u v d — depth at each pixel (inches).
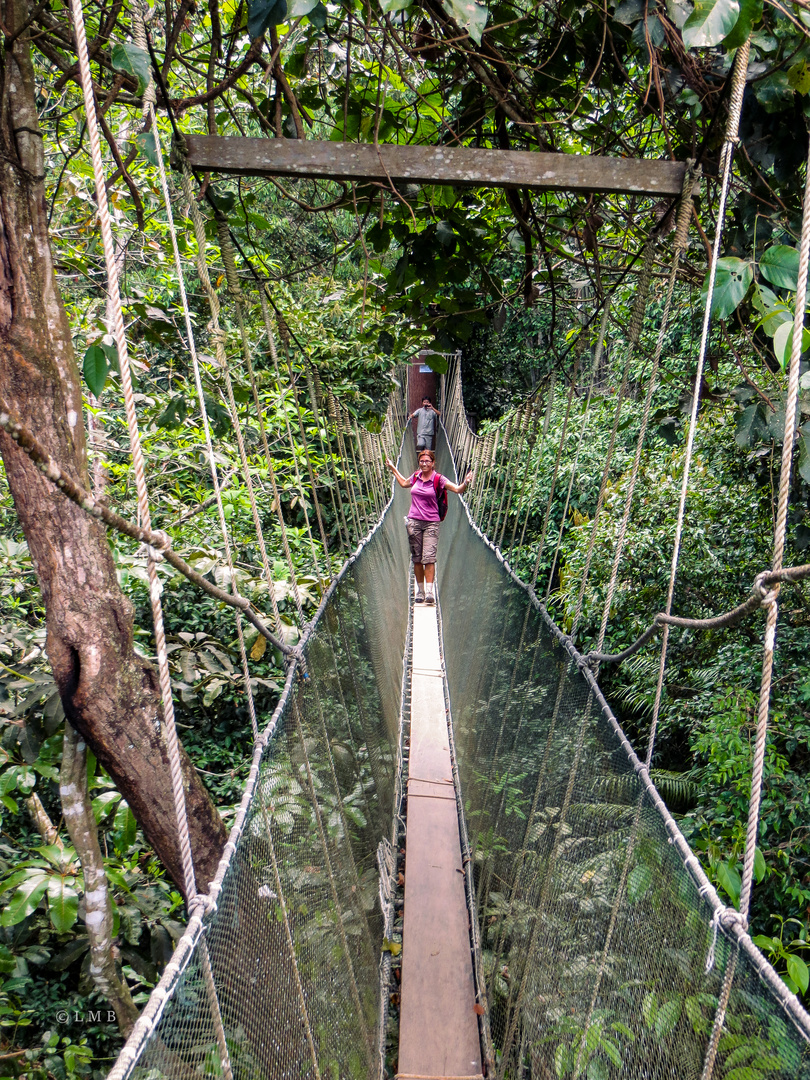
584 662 68.3
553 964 61.7
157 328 106.3
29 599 121.6
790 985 71.0
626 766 52.4
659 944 40.6
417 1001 100.7
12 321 56.4
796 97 64.5
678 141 86.0
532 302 102.8
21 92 55.7
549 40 84.6
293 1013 49.0
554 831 69.6
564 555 250.7
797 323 35.4
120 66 50.4
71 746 66.8
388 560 203.3
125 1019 68.4
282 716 58.3
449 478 396.8
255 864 46.1
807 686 134.2
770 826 127.4
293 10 54.2
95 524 60.3
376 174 61.1
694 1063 34.2
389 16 75.8
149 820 62.6
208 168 61.4
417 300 101.0
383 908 113.0
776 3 50.4
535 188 63.1
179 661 120.7
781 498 35.6
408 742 177.8
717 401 112.8
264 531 199.3
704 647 174.9
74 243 121.7
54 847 79.5
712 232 91.2
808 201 35.0
